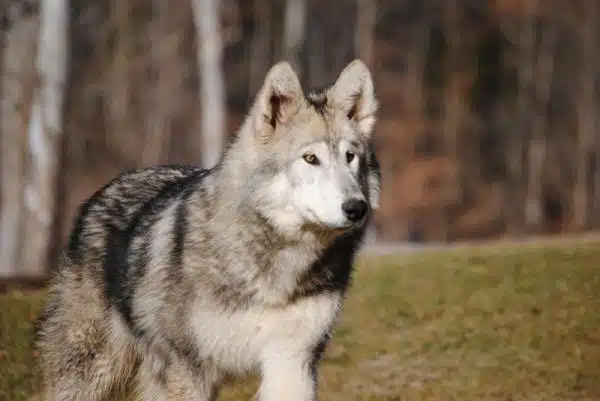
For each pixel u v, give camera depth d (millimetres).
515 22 53781
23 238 19219
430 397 11594
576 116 54500
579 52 54656
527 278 15398
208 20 33719
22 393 10891
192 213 8484
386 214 42906
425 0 52250
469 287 15250
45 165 19391
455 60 51812
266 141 8281
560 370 12219
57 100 19562
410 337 13609
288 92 8320
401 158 44812
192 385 8516
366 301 14922
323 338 8516
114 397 9445
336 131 8352
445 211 43656
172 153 47562
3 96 19219
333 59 50594
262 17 51188
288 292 8219
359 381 12250
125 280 8914
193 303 8305
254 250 8164
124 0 45656
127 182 9609
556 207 52281
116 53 45625
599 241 18219
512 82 54812
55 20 19406
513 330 13523
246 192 8227
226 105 50219
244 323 8266
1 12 19062
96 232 9359
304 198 8094
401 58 52250
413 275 16062
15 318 12625
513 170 50438
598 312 13805
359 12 47375
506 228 47250
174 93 46375
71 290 9328
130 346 9164
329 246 8320
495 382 12023
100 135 45156
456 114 48844
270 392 8430
